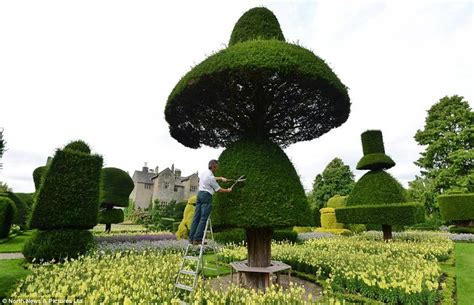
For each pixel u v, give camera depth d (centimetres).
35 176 1420
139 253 921
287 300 392
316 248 963
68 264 604
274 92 522
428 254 870
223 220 518
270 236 558
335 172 3847
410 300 452
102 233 1539
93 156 908
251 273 535
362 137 1348
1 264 755
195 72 505
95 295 413
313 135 677
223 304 390
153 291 452
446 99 2838
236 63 461
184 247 1070
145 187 4991
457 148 2623
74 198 831
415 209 1035
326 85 505
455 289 570
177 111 588
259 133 593
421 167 2894
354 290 541
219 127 631
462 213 1809
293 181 545
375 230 2230
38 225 765
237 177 525
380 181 1171
